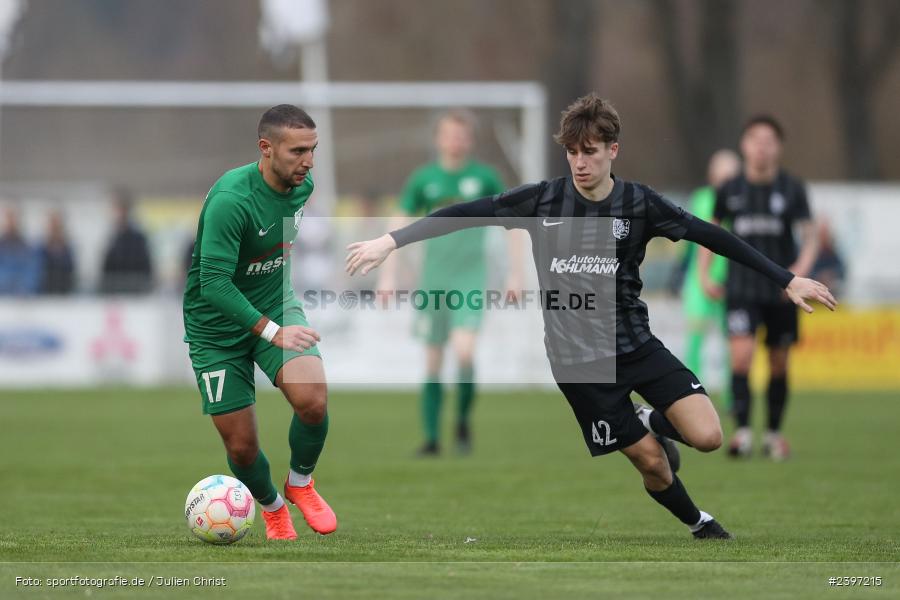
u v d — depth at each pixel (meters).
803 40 121.19
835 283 66.62
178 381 65.00
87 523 25.50
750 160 37.03
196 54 113.00
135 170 79.00
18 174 76.94
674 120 113.62
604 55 121.31
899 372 65.94
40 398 59.09
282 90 64.31
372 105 64.75
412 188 39.62
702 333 48.91
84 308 64.31
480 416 53.62
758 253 21.42
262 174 21.36
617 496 30.39
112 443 42.19
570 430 47.62
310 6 78.69
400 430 47.69
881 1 114.50
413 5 116.19
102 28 111.38
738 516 26.73
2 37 101.69
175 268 70.75
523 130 65.25
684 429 21.14
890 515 26.89
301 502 22.55
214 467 36.03
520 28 116.94
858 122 114.94
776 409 38.38
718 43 106.25
